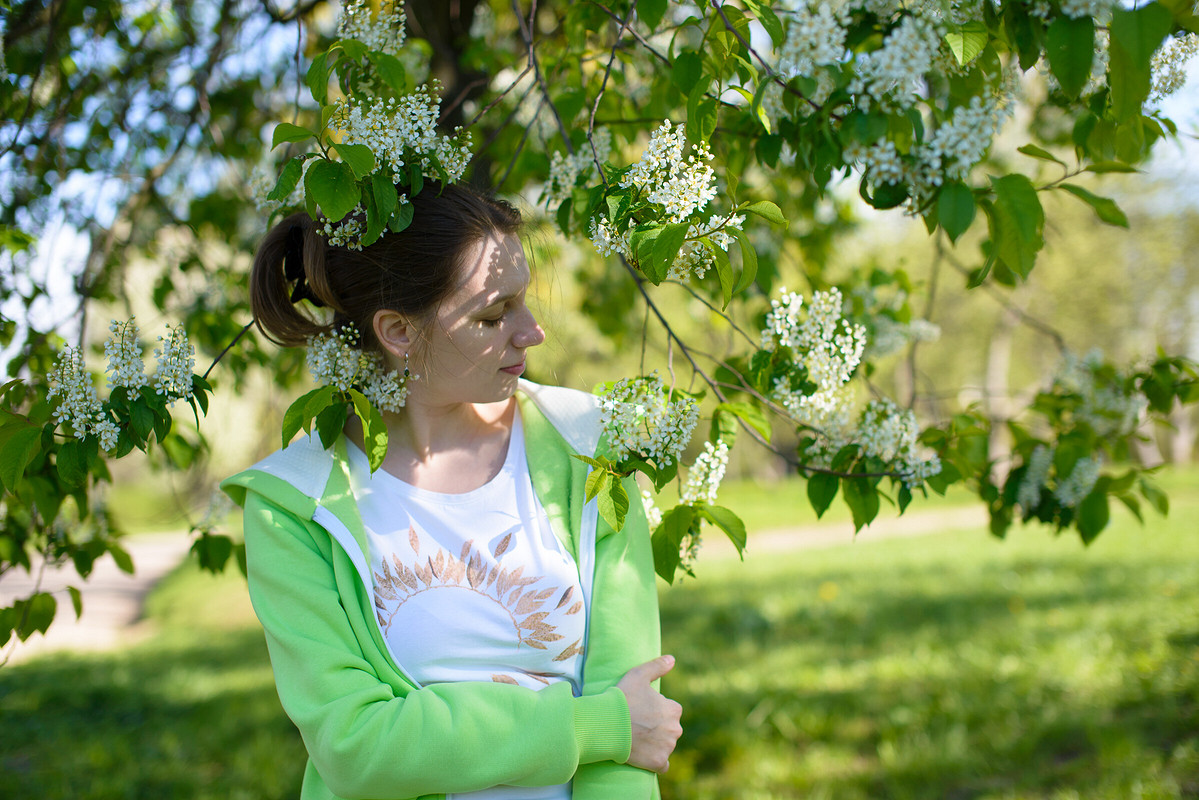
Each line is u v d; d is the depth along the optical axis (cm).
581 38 192
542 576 122
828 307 147
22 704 521
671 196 118
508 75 277
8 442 133
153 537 1522
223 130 310
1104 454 221
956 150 105
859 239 382
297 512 120
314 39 280
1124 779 304
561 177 168
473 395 123
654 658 123
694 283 224
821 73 107
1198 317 1969
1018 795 315
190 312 271
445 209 122
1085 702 392
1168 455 2525
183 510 251
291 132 116
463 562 122
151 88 274
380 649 116
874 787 340
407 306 120
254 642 725
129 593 1040
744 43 117
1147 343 2019
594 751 111
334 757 106
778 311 148
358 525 120
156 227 297
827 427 158
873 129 105
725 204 185
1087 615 555
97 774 403
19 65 225
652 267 116
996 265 217
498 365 123
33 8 223
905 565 862
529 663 120
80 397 131
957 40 109
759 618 629
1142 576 675
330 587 118
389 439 130
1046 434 220
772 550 1124
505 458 132
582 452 131
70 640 786
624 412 126
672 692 460
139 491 1620
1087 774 322
